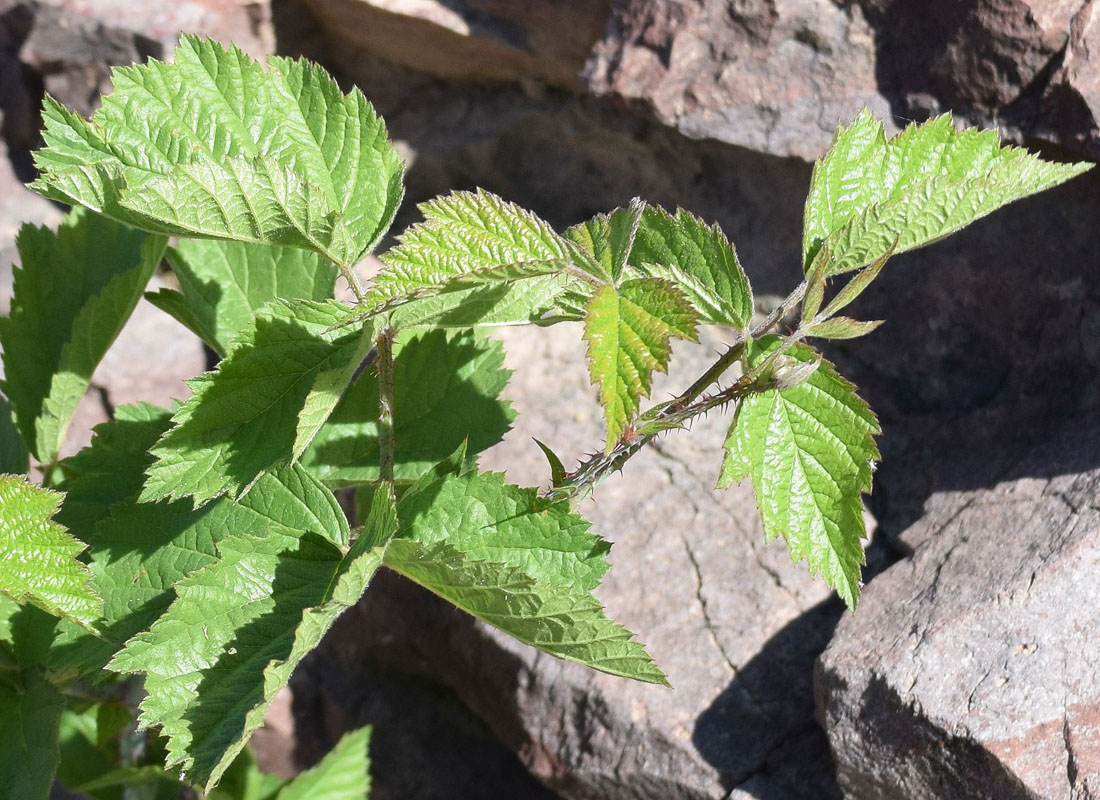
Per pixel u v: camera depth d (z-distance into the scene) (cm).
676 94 52
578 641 29
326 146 32
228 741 27
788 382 28
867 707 41
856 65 49
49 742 35
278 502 33
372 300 27
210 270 39
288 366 31
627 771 47
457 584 29
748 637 49
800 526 30
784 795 44
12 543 29
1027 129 46
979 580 43
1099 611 40
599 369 25
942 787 39
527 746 51
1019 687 39
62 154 31
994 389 51
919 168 31
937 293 52
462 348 37
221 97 32
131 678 43
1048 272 48
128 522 34
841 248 30
